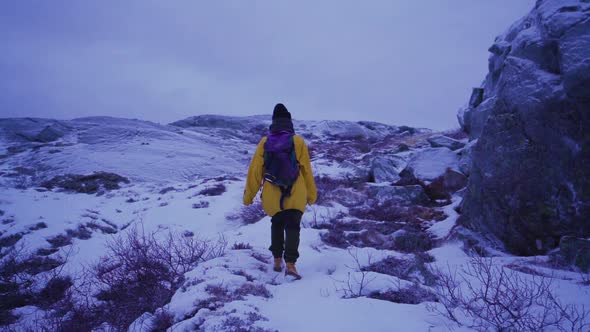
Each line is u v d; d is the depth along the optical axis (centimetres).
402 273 400
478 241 510
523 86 492
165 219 861
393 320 277
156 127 2628
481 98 1079
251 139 2695
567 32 446
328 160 1497
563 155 443
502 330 255
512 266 400
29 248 684
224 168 1770
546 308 272
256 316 284
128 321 364
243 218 780
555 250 421
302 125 3180
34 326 438
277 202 384
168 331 286
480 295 313
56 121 2516
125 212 987
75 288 491
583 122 428
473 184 560
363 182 958
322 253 473
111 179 1444
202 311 293
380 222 654
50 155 1773
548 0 509
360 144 1948
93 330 379
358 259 449
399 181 859
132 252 489
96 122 2620
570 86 428
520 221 476
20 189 1303
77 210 949
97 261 631
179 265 453
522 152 481
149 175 1562
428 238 568
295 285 365
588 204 426
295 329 267
